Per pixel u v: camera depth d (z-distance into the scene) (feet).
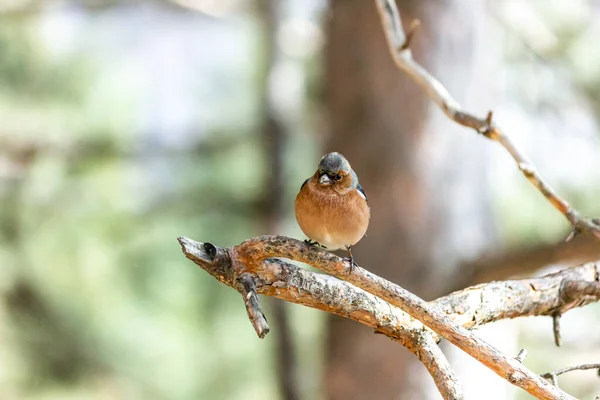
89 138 44.60
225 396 48.11
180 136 50.42
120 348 46.37
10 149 43.45
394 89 34.76
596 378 41.91
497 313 19.54
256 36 52.03
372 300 17.53
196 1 52.26
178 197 46.88
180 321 46.88
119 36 57.06
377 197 35.17
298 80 50.01
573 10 41.91
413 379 35.45
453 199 35.22
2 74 45.65
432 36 34.65
